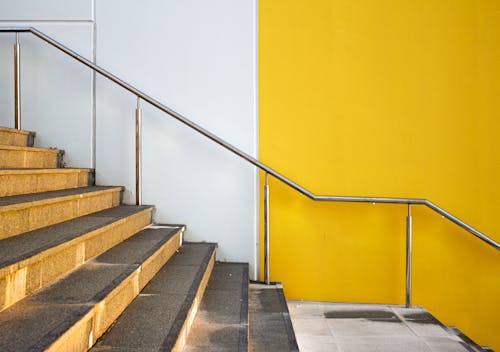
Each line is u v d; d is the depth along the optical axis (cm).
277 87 312
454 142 311
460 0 312
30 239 166
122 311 168
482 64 312
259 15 312
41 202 187
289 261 312
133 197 314
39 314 125
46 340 106
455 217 286
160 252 232
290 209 311
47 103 312
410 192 312
